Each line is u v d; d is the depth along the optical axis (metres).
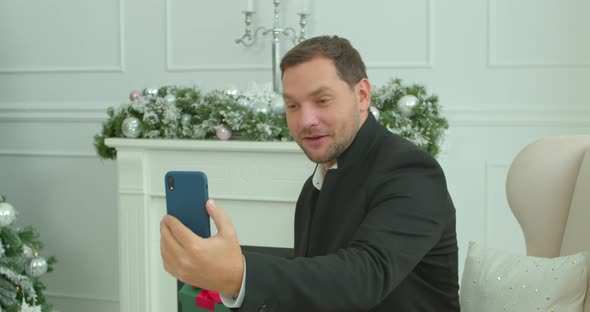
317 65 1.07
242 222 2.39
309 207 1.35
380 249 0.92
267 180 2.34
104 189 3.11
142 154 2.43
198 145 2.33
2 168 3.20
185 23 2.94
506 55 2.65
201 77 2.94
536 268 1.29
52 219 3.18
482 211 2.71
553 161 1.48
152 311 2.50
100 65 3.06
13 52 3.17
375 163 1.12
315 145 1.12
